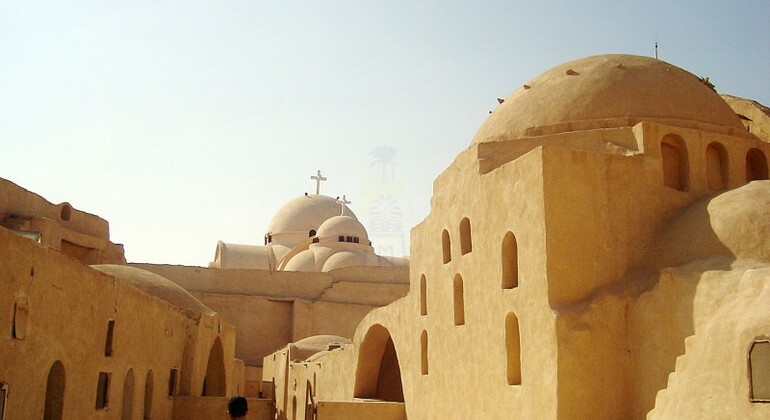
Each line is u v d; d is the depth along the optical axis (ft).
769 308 36.45
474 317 64.59
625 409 49.49
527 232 55.42
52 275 48.55
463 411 66.08
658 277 50.31
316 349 136.26
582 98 67.31
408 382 84.12
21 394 44.09
